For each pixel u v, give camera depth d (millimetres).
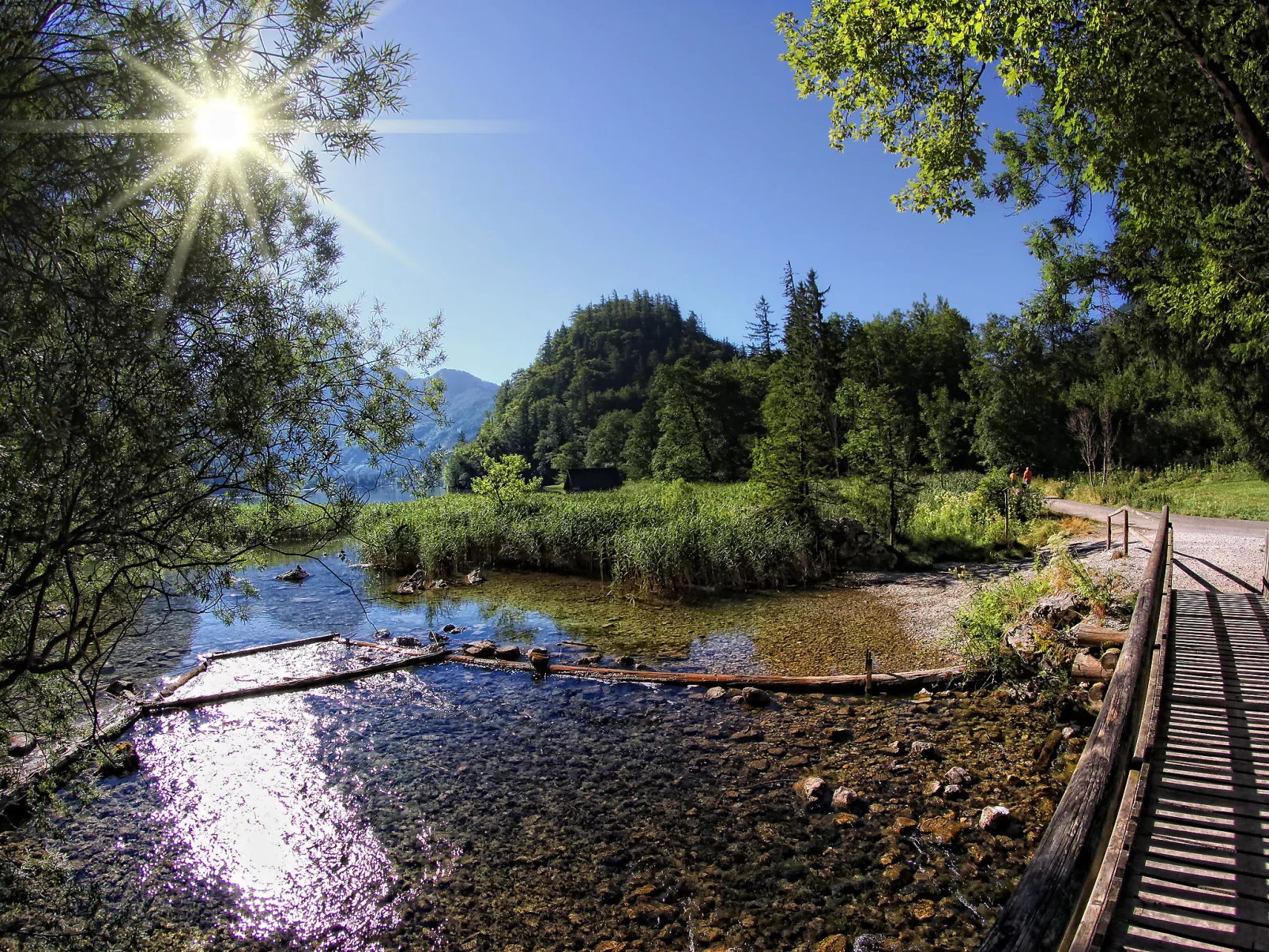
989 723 7945
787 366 53188
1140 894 3594
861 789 6570
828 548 20453
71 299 2875
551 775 7258
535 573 21344
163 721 9047
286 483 4172
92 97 2785
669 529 18688
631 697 9672
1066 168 12523
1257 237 11484
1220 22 8336
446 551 21500
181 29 2758
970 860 5316
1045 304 17625
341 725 8844
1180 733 5621
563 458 102438
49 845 5809
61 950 4648
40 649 4070
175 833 6211
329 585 20125
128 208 3033
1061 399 53250
